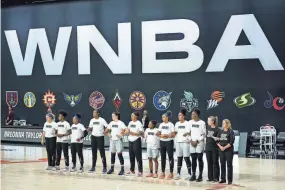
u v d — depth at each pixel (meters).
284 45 19.92
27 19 25.12
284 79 19.94
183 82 21.72
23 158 17.38
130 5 22.70
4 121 25.77
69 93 24.22
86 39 23.67
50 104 24.69
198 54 21.36
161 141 12.31
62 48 24.27
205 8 21.22
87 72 23.73
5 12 25.66
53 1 24.41
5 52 25.78
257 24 20.31
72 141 13.66
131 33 22.75
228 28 20.80
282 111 19.95
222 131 11.53
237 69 20.72
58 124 13.95
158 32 22.09
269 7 20.12
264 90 20.27
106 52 23.28
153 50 22.22
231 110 20.83
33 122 25.16
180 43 21.67
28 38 25.11
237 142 19.38
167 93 22.03
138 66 22.64
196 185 11.26
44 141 15.44
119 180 12.11
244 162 16.16
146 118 19.11
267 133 19.53
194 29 21.41
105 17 23.31
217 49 21.02
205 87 21.30
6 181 12.12
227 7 20.83
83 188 10.99
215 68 21.06
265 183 11.58
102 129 13.41
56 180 12.20
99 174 13.19
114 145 13.09
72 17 24.05
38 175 13.10
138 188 10.88
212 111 21.17
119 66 23.00
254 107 20.42
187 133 12.00
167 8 21.92
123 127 13.03
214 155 11.68
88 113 23.83
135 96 22.70
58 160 14.04
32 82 25.16
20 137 23.50
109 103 23.31
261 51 20.27
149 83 22.42
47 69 24.66
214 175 11.76
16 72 25.50
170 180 12.05
